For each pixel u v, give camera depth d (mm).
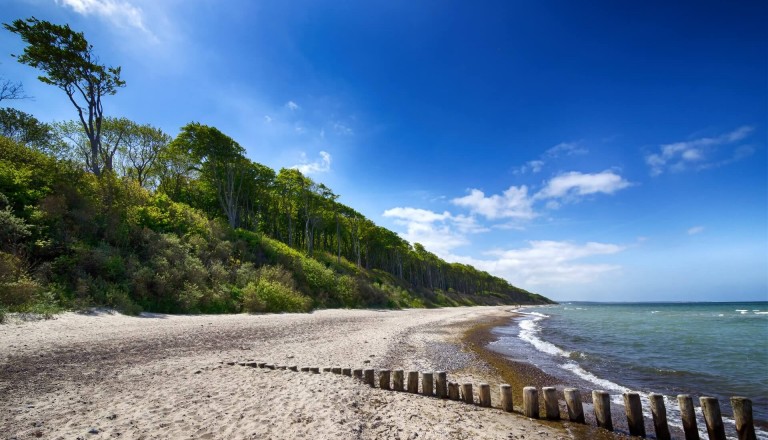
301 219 60594
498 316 51125
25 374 7984
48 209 18578
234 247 32250
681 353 18547
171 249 24266
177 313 21000
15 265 14930
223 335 15336
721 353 18641
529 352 18141
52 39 25047
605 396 7730
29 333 11750
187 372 9055
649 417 8977
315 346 14539
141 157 38438
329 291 40031
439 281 111062
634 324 39281
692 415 7383
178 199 42844
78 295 16641
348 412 6754
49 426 5441
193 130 40156
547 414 8094
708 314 67250
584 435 7297
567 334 27625
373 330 22078
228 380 8523
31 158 20984
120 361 9742
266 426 5762
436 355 15336
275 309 27781
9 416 5758
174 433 5359
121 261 19969
